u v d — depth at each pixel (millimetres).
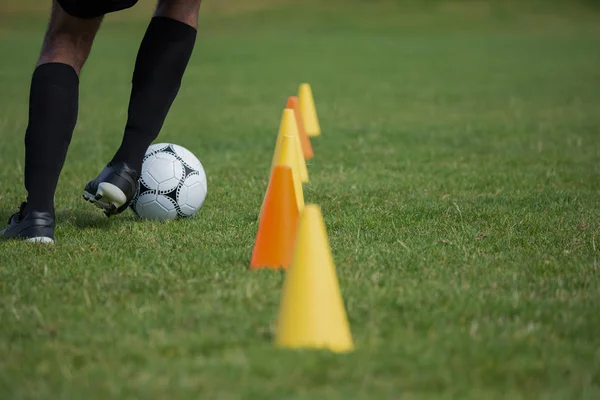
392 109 17234
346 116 16031
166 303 4508
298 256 3893
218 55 32438
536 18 51000
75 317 4297
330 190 8398
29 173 6047
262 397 3291
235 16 52625
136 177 6137
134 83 6254
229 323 4160
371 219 6883
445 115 16156
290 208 5262
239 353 3732
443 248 5840
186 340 3910
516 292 4707
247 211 7316
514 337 3961
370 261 5422
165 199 6836
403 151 11406
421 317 4266
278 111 16891
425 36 42938
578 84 22562
